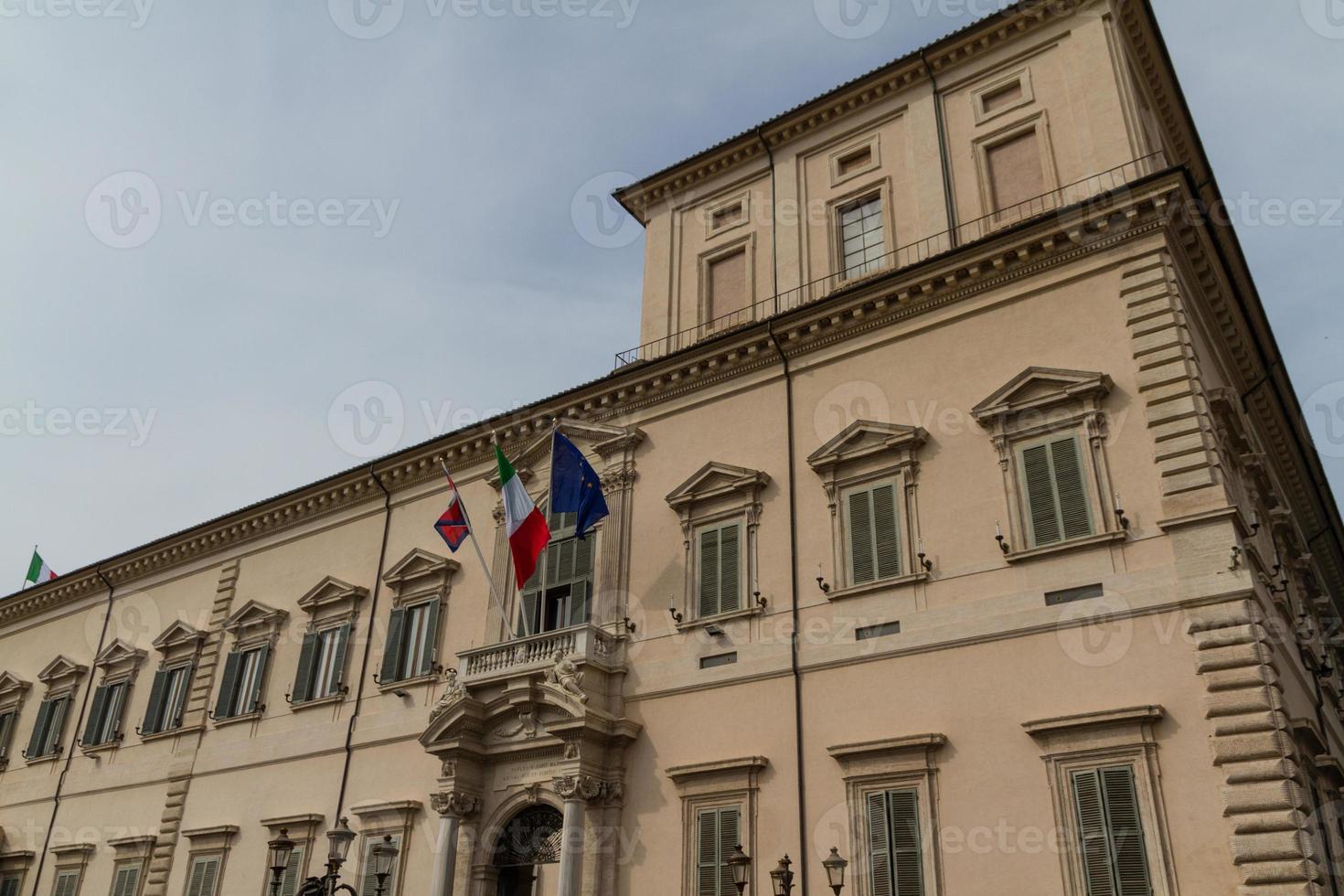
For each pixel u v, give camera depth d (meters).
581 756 22.38
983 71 25.97
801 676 21.41
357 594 30.11
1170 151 26.86
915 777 19.14
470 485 29.72
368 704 28.19
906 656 20.30
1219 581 17.55
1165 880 16.27
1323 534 32.78
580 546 26.30
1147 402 19.47
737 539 23.61
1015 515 20.12
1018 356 21.39
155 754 32.53
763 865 20.17
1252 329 24.41
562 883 21.45
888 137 26.97
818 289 26.27
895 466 21.95
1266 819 15.73
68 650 38.66
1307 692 20.27
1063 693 18.34
